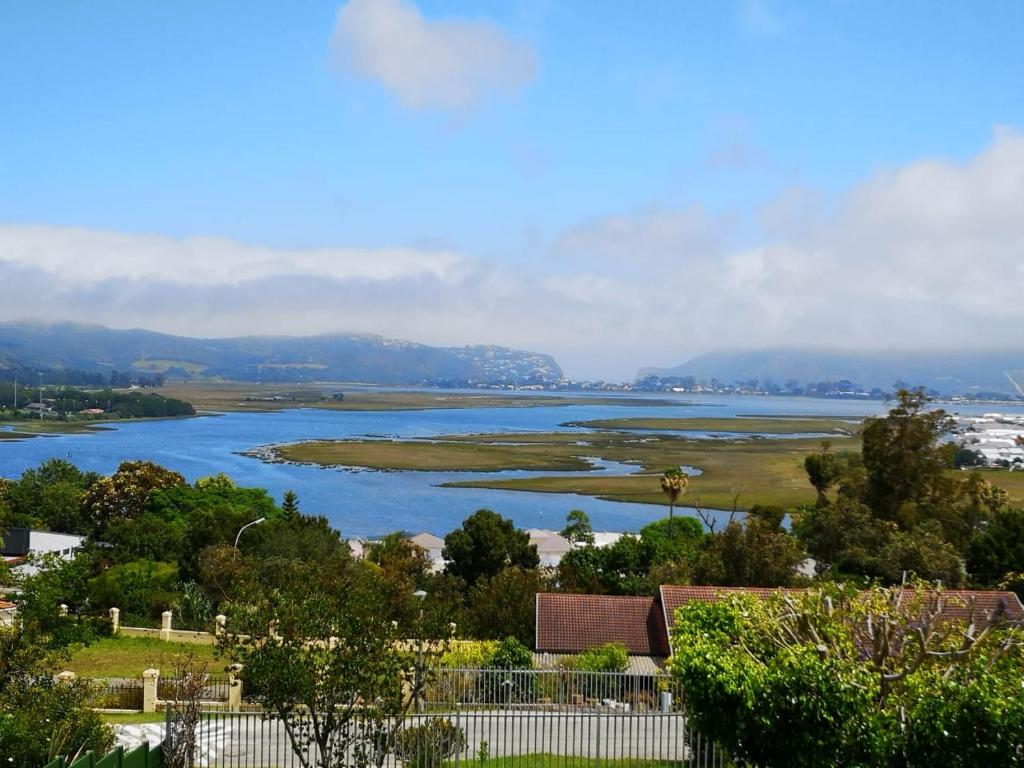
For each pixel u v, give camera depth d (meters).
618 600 51.03
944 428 88.31
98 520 92.50
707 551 69.06
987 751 19.86
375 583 25.62
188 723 26.27
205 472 165.50
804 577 64.62
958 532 81.19
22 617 27.80
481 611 55.12
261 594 23.58
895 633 26.23
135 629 53.97
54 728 24.06
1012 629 25.61
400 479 159.12
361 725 23.95
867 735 21.23
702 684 24.23
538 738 31.56
